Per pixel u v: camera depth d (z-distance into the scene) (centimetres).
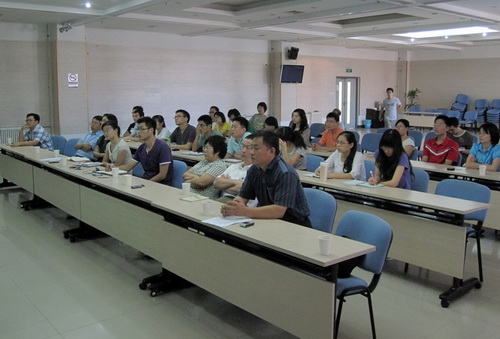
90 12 826
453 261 338
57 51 945
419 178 434
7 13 813
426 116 1484
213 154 409
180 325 299
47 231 499
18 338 282
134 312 317
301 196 294
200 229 300
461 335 288
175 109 1159
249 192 313
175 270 325
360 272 391
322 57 1469
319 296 223
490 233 505
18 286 359
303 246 237
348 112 1606
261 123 931
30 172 589
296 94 1404
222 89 1242
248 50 1284
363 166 445
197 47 1180
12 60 930
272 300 248
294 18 890
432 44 1412
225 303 331
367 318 310
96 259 418
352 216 282
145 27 1012
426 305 331
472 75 1595
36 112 967
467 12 840
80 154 650
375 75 1667
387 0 698
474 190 375
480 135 509
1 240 468
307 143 692
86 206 454
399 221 370
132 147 720
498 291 354
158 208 336
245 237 254
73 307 324
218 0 805
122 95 1070
